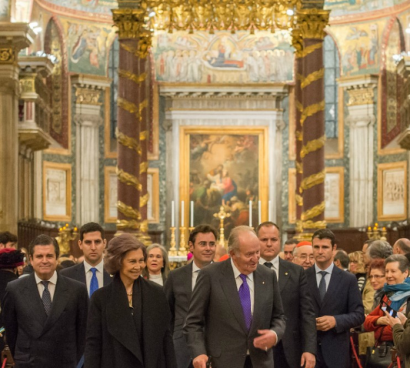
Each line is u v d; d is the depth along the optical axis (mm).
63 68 27875
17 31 21109
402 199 27344
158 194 28750
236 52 28875
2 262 9398
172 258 21234
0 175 21531
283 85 28438
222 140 28719
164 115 28781
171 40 28812
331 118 29188
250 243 7422
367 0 28188
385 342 9477
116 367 6797
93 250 9156
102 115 28609
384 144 28078
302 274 8867
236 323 7555
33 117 23062
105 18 28547
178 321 9180
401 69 24438
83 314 8289
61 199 27781
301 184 19219
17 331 8281
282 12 19641
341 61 28750
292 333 8711
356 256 12688
